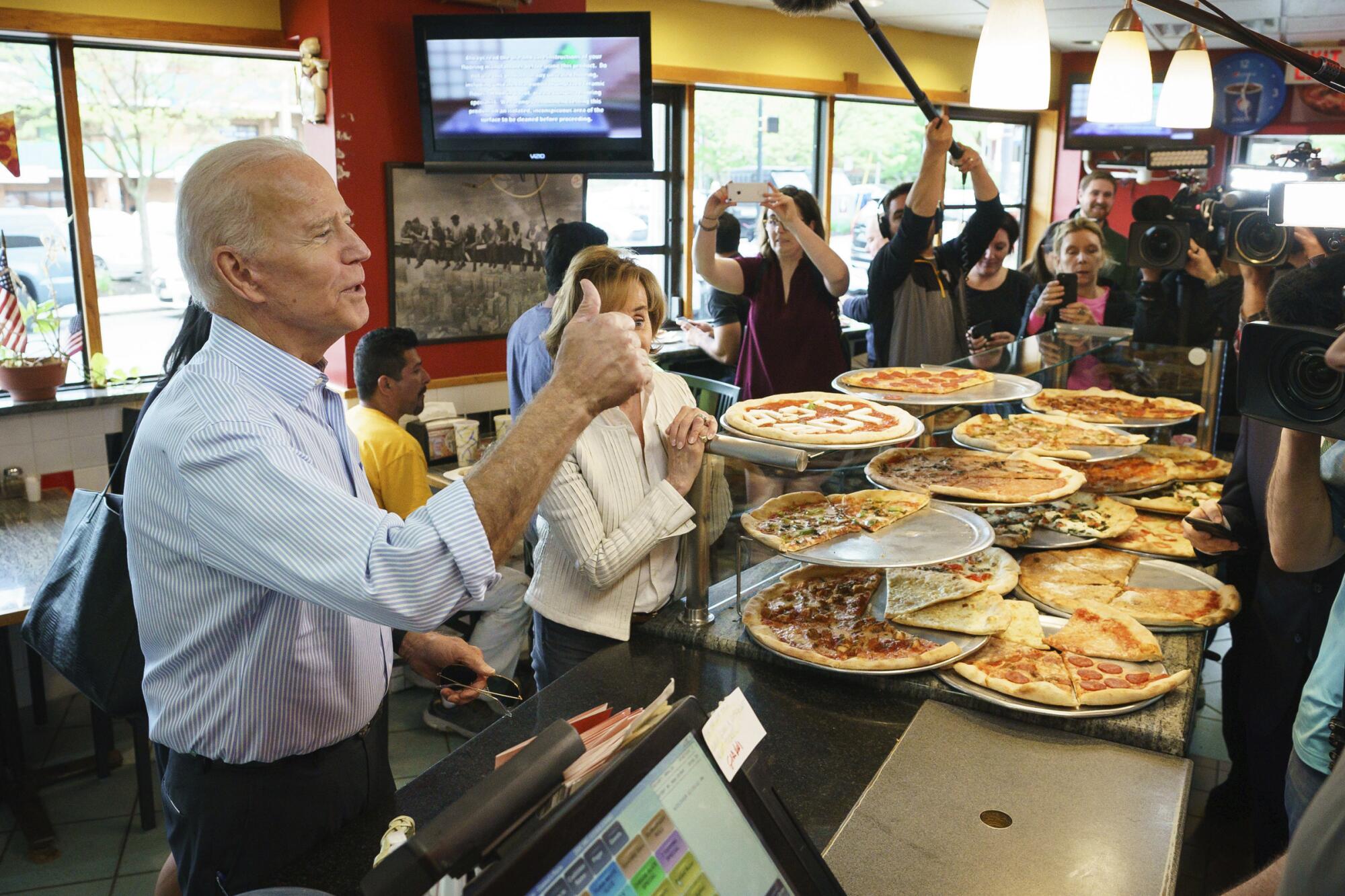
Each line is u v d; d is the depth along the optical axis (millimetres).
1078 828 1193
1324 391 1255
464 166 4133
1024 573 1964
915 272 3283
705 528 1667
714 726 777
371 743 1438
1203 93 2303
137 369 4008
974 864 1125
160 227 3998
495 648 3215
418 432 3945
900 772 1306
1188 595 1845
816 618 1689
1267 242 2178
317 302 1190
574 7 4641
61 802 2887
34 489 3369
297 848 1350
